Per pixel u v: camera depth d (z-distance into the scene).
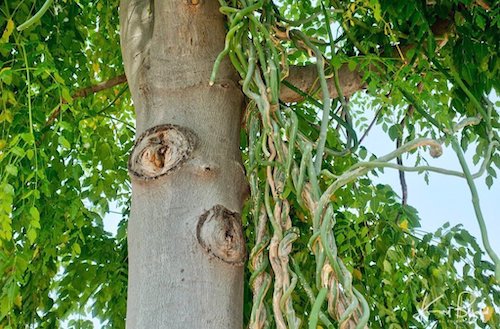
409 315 2.49
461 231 2.46
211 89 1.55
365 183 2.39
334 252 1.22
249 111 1.54
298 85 1.94
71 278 2.33
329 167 2.30
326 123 1.44
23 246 2.08
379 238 2.41
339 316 1.20
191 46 1.58
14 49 2.17
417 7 1.99
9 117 1.94
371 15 2.25
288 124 1.41
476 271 2.43
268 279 1.35
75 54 2.42
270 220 1.36
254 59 1.47
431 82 2.02
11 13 2.07
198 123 1.50
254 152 1.48
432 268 2.45
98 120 2.57
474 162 2.37
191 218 1.38
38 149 1.83
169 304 1.31
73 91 2.14
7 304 1.87
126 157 2.62
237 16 1.46
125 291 2.38
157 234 1.37
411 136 2.59
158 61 1.58
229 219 1.40
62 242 2.22
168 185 1.41
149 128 1.48
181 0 1.60
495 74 2.13
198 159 1.44
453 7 2.11
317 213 1.25
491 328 2.37
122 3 1.74
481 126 2.13
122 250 2.41
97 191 2.49
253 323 1.31
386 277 2.44
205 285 1.33
